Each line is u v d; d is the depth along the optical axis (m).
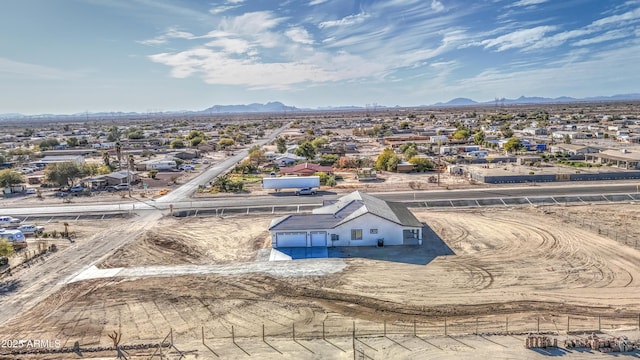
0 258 43.22
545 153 114.12
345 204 52.44
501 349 26.12
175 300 34.03
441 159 108.31
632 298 32.72
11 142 192.12
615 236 47.22
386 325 29.48
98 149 153.88
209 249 46.56
